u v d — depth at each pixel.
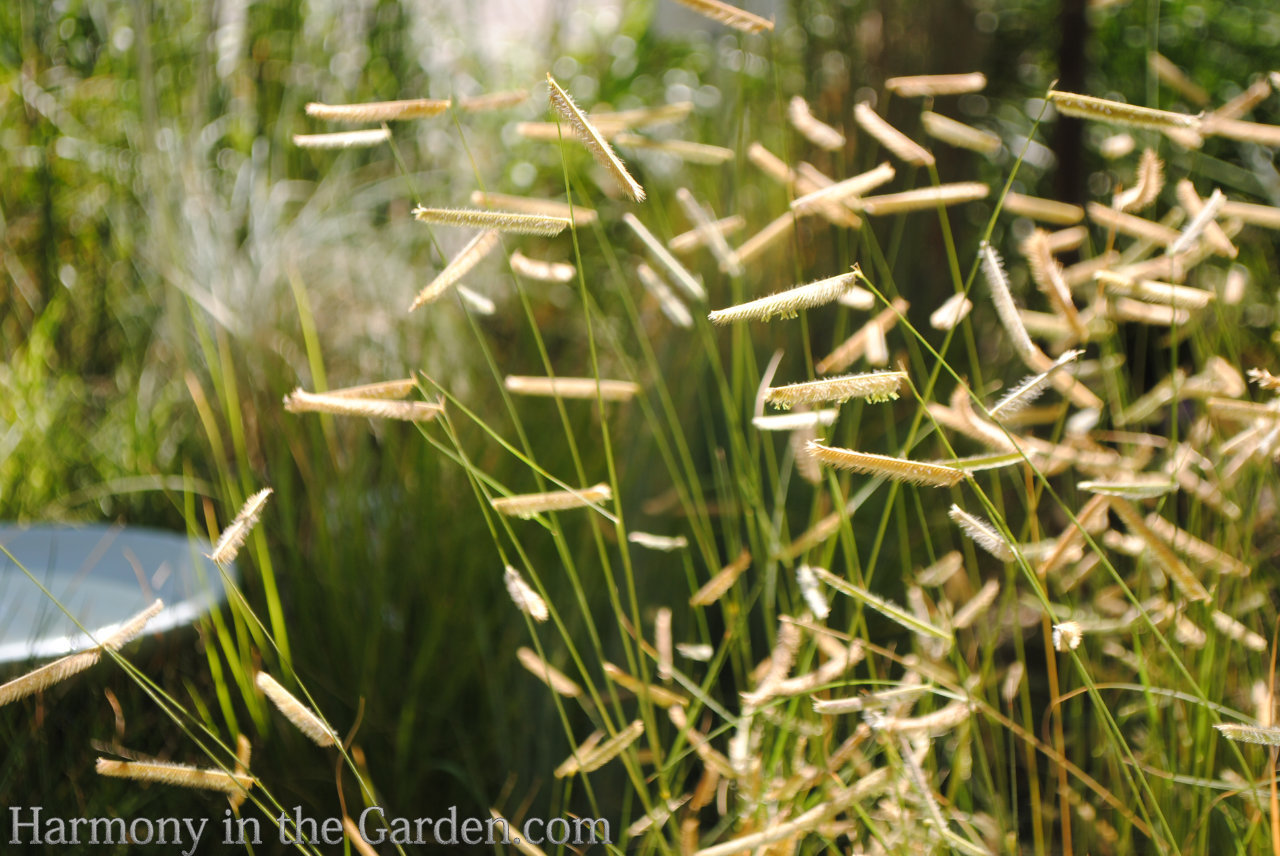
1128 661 0.52
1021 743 0.59
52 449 0.80
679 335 0.72
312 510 0.65
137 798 0.57
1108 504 0.45
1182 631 0.47
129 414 0.79
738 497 0.63
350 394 0.45
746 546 0.65
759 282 0.72
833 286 0.39
